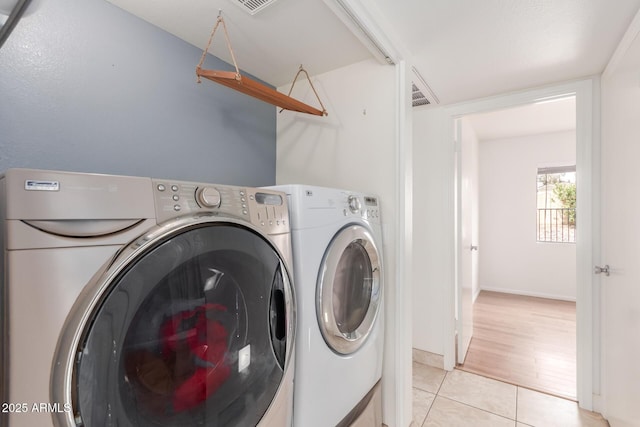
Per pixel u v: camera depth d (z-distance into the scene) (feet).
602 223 5.86
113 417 1.89
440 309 7.80
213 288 2.52
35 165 3.53
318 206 3.65
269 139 6.72
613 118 5.22
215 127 5.58
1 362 1.78
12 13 2.76
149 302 2.09
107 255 1.90
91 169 3.98
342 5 3.72
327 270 3.64
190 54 5.16
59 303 1.71
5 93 3.32
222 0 4.09
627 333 4.58
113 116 4.20
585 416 5.80
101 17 4.07
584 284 6.09
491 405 6.15
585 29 4.57
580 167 6.19
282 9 4.28
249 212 2.87
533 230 14.74
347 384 3.91
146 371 2.08
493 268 15.69
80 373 1.75
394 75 5.24
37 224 1.66
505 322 11.06
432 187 7.98
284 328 3.14
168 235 2.19
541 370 7.58
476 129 13.53
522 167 14.93
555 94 6.48
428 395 6.52
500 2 4.02
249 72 6.17
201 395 2.40
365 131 5.57
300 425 3.27
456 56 5.43
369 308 4.63
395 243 5.15
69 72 3.78
